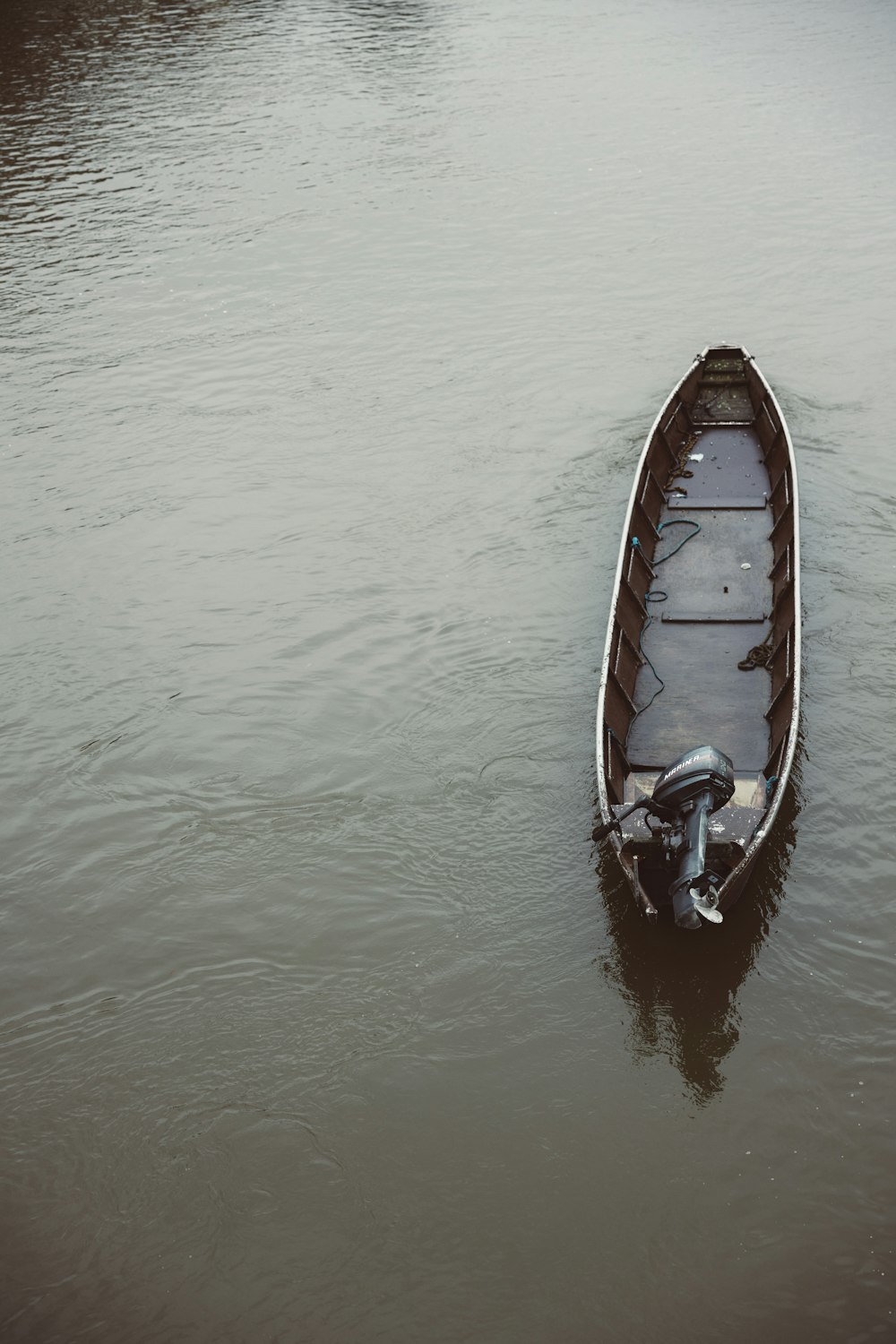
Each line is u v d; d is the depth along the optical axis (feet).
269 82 127.54
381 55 136.05
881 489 54.13
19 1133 30.58
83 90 127.24
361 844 38.63
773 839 36.70
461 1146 29.55
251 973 34.58
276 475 59.52
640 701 42.78
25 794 41.32
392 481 58.34
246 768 41.96
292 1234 27.96
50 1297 27.04
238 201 96.48
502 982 33.78
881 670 43.34
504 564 51.70
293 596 50.42
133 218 94.12
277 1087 31.32
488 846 38.27
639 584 48.19
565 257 82.99
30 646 48.26
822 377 64.28
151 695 45.39
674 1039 31.76
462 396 65.82
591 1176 28.63
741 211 88.48
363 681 45.60
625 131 107.45
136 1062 32.22
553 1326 25.84
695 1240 27.14
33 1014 33.73
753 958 33.55
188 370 70.74
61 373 71.20
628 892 35.94
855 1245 26.76
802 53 126.00
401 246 86.53
